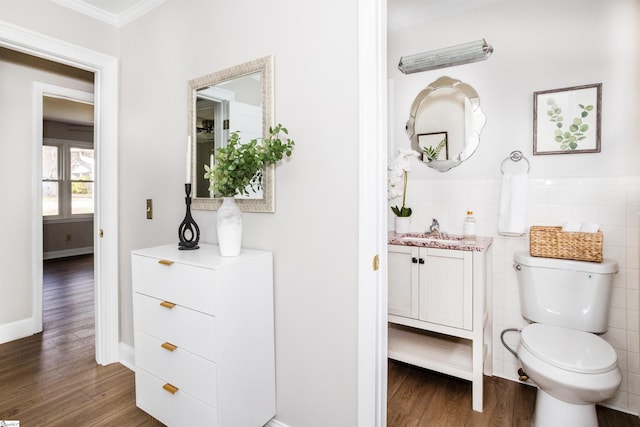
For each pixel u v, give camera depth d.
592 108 1.88
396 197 2.49
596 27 1.87
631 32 1.79
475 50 2.08
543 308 1.87
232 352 1.38
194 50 1.87
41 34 1.95
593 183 1.89
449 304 1.92
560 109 1.96
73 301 3.62
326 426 1.46
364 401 1.34
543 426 1.56
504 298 2.15
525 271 1.93
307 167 1.47
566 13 1.94
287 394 1.57
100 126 2.28
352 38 1.34
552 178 1.99
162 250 1.68
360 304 1.33
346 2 1.35
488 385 2.08
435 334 2.34
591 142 1.89
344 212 1.38
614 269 1.74
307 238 1.48
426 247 1.97
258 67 1.58
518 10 2.06
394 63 2.49
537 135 2.02
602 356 1.48
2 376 2.15
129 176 2.27
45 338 2.72
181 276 1.42
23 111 2.71
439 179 2.34
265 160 1.45
